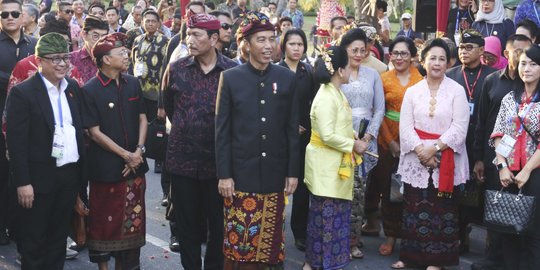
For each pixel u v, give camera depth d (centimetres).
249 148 534
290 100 545
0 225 699
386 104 707
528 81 579
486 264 650
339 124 609
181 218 593
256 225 537
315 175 617
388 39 1195
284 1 2066
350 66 668
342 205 628
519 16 919
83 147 572
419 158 631
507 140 590
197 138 575
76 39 1193
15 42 700
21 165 547
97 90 577
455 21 1102
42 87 553
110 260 667
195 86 578
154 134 683
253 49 533
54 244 579
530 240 581
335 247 629
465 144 648
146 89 921
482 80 688
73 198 574
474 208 696
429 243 645
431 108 633
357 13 1440
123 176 581
